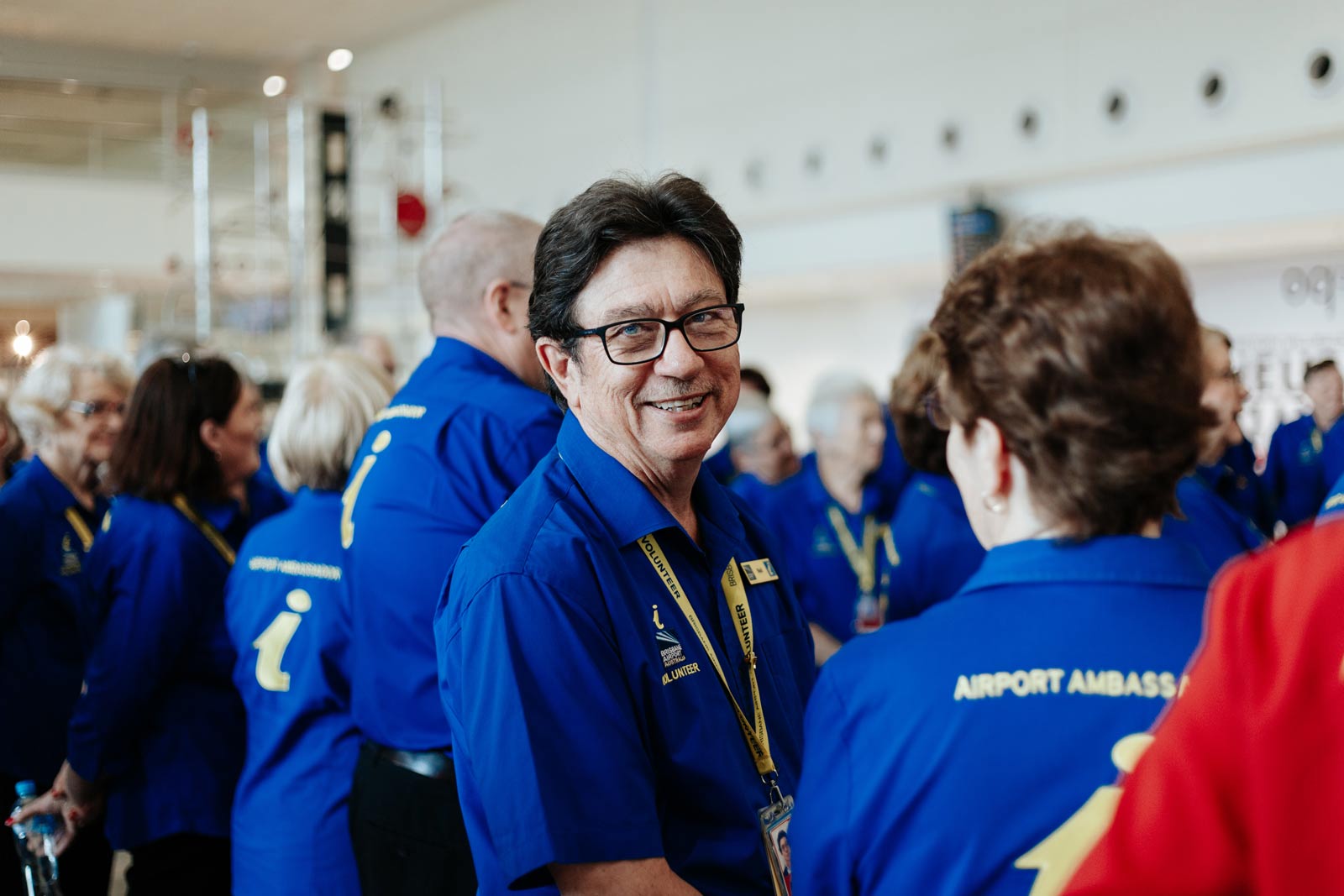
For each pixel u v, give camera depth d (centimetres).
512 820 116
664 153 1107
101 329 1447
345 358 221
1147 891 56
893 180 917
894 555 252
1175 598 82
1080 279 81
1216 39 717
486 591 123
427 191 899
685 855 126
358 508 180
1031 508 87
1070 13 791
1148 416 79
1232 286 823
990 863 78
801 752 145
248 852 201
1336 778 51
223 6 1109
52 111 945
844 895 86
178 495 228
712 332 131
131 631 216
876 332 1122
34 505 271
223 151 959
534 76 1226
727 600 142
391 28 1323
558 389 143
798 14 979
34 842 233
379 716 173
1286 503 500
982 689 82
